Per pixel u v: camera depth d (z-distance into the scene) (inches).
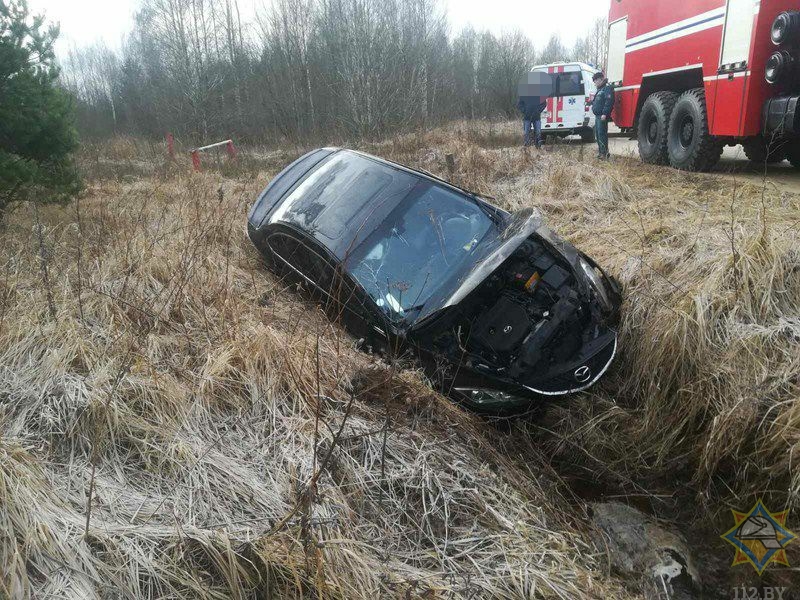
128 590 79.1
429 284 153.9
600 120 388.8
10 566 77.2
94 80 1514.5
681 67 324.2
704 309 144.3
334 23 840.3
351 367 139.6
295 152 522.6
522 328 148.7
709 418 135.5
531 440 146.5
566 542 109.4
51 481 94.4
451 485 112.7
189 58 893.2
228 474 103.2
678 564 110.0
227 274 169.8
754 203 216.2
